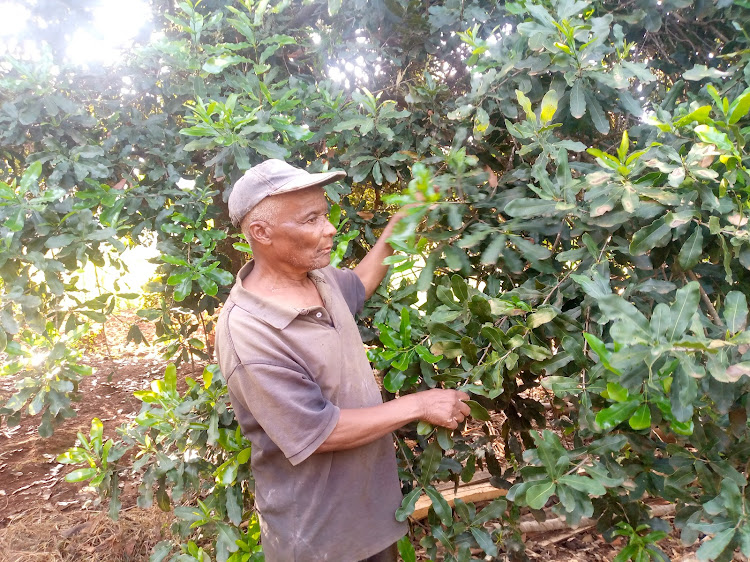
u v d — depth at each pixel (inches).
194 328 104.0
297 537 60.3
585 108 61.2
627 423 54.2
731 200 47.1
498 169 77.5
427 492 65.1
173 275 77.1
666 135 56.5
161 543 85.7
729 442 53.9
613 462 54.4
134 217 88.5
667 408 42.4
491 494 115.3
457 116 68.1
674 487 52.6
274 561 62.5
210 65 75.8
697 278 60.1
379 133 83.7
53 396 78.1
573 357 52.4
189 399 82.5
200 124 70.7
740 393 46.9
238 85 81.3
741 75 59.1
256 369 55.1
